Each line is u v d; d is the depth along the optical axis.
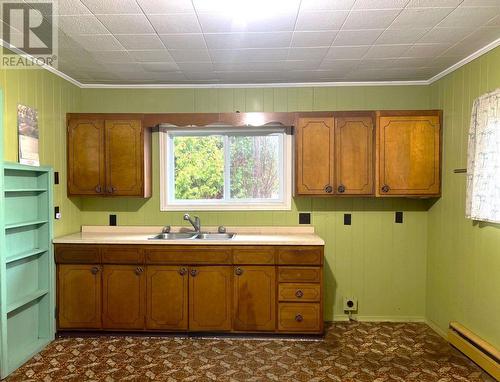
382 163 3.29
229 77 3.42
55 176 3.20
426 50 2.73
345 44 2.63
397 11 2.12
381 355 2.81
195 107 3.65
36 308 3.00
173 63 3.02
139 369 2.58
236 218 3.65
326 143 3.32
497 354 2.43
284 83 3.60
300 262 3.04
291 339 3.09
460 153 2.97
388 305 3.62
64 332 3.14
